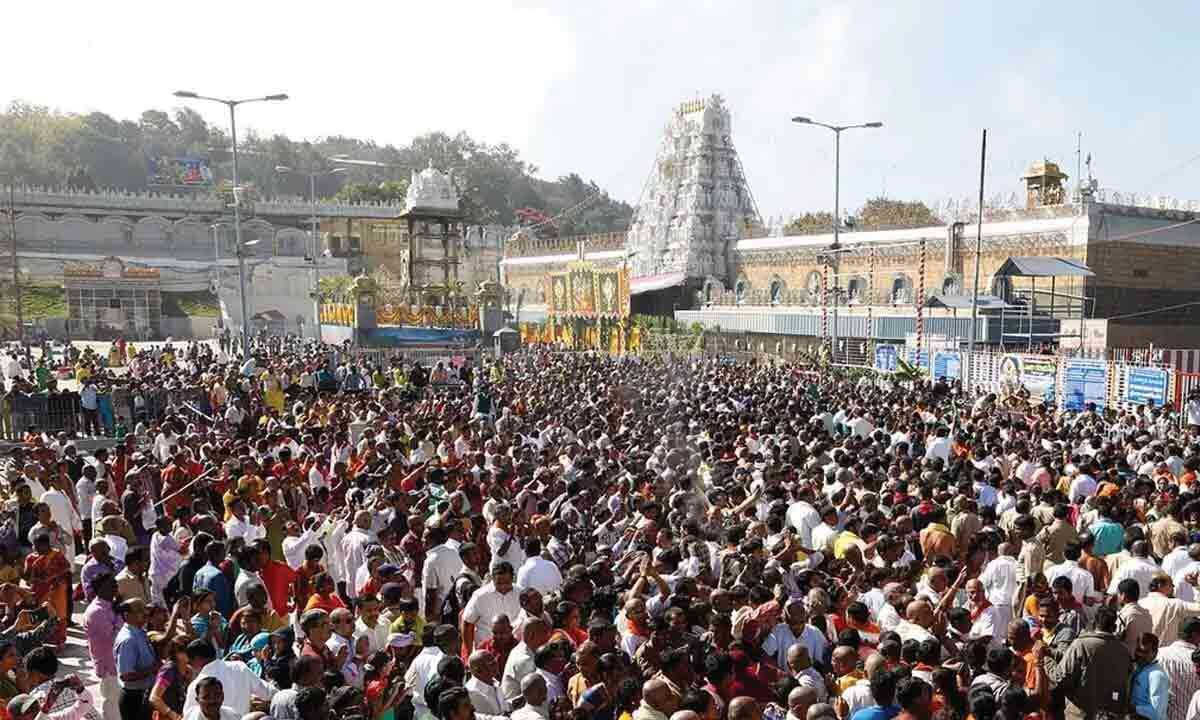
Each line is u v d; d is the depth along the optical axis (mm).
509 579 8344
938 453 16312
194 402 25922
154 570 10367
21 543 11984
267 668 7254
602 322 48625
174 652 7113
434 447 17219
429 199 59969
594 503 11789
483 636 8258
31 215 89312
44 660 7043
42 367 29078
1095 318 45188
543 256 92062
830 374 36781
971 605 8633
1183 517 11102
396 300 56156
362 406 23703
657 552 9125
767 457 14188
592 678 6613
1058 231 45906
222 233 97062
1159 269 47219
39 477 14000
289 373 31172
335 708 6234
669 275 72875
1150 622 8078
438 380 33781
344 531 11336
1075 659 7410
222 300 81312
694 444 14344
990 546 9609
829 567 9453
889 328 48250
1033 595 8750
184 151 139750
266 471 13797
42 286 83312
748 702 5758
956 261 51094
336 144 165500
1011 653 6746
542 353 43875
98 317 76125
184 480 14195
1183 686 7148
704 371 30625
